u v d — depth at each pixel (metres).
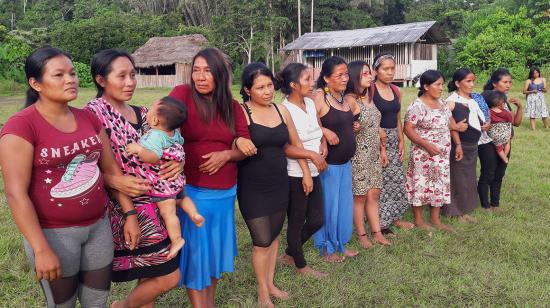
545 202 5.89
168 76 35.62
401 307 3.46
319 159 3.52
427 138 4.90
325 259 4.26
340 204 4.23
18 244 4.43
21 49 30.00
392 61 4.71
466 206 5.38
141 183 2.51
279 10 42.34
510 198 6.09
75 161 2.25
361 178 4.45
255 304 3.45
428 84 4.84
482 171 5.63
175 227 2.62
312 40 34.06
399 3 54.97
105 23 41.25
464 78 5.19
